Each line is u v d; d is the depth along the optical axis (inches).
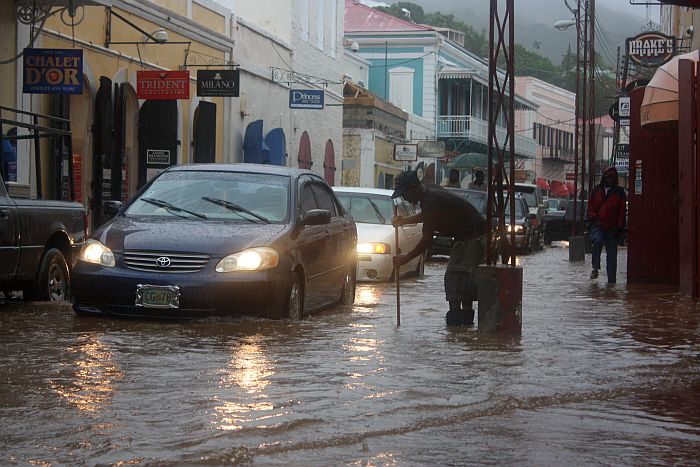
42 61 1138.7
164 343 549.6
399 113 3243.1
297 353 529.0
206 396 412.2
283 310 650.2
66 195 1302.9
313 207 740.7
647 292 1008.9
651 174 1122.0
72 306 691.4
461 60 4052.7
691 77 920.3
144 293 618.5
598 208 1162.0
